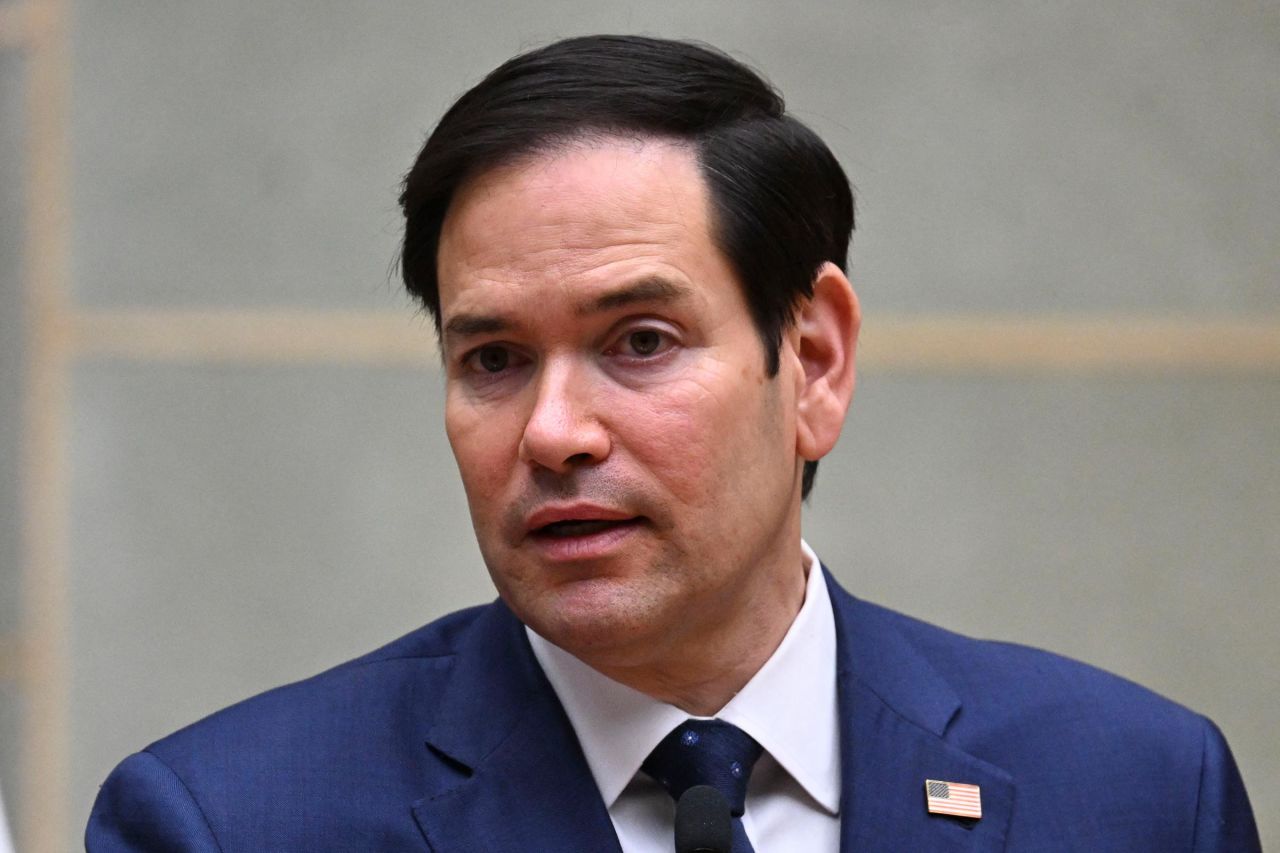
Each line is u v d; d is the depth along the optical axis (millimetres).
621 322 5965
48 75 16734
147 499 16438
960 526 15938
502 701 6590
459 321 6031
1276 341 15891
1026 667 7324
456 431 6133
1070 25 16109
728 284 6129
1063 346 16031
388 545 16266
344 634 16188
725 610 6328
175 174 16641
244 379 16500
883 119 16188
